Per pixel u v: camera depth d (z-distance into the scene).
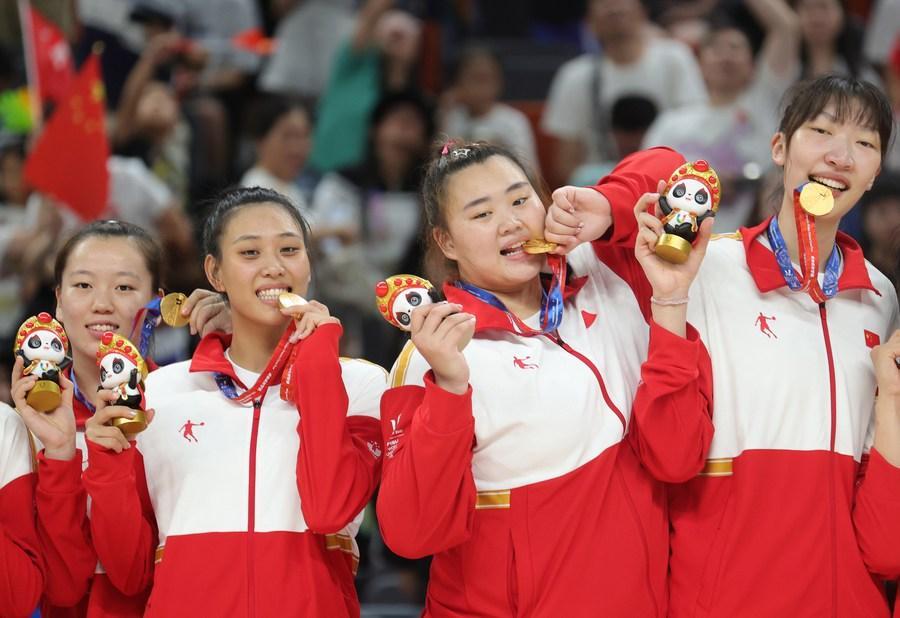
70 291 10.95
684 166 9.84
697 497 10.23
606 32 22.66
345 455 9.89
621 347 10.49
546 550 9.84
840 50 22.00
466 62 23.08
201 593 9.96
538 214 10.20
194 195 21.33
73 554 10.34
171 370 10.84
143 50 22.75
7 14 22.95
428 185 10.66
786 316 10.41
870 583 10.09
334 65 23.06
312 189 22.42
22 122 21.31
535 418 9.94
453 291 10.48
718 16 24.94
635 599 9.79
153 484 10.42
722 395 10.24
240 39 24.14
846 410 10.20
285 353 10.30
